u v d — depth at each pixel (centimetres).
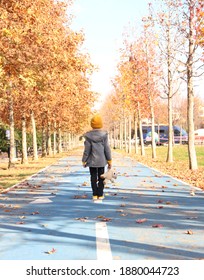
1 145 3978
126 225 880
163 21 2722
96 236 780
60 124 5369
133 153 5600
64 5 2489
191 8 2172
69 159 4134
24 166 3006
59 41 2011
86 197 1322
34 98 3044
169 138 3269
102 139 1208
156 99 4575
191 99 2334
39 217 982
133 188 1548
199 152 5319
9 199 1300
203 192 1422
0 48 1580
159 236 777
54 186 1659
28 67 1742
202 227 852
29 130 4916
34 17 1586
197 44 2178
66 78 2341
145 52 3816
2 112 3441
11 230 841
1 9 1492
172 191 1455
